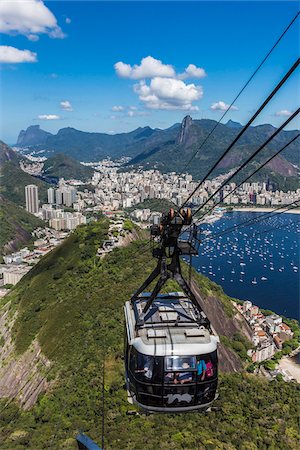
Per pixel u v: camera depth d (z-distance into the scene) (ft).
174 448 104.88
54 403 136.77
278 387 163.84
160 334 35.32
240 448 109.70
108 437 110.73
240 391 152.15
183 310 40.14
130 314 41.39
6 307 256.32
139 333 36.37
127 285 204.64
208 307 233.35
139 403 35.17
